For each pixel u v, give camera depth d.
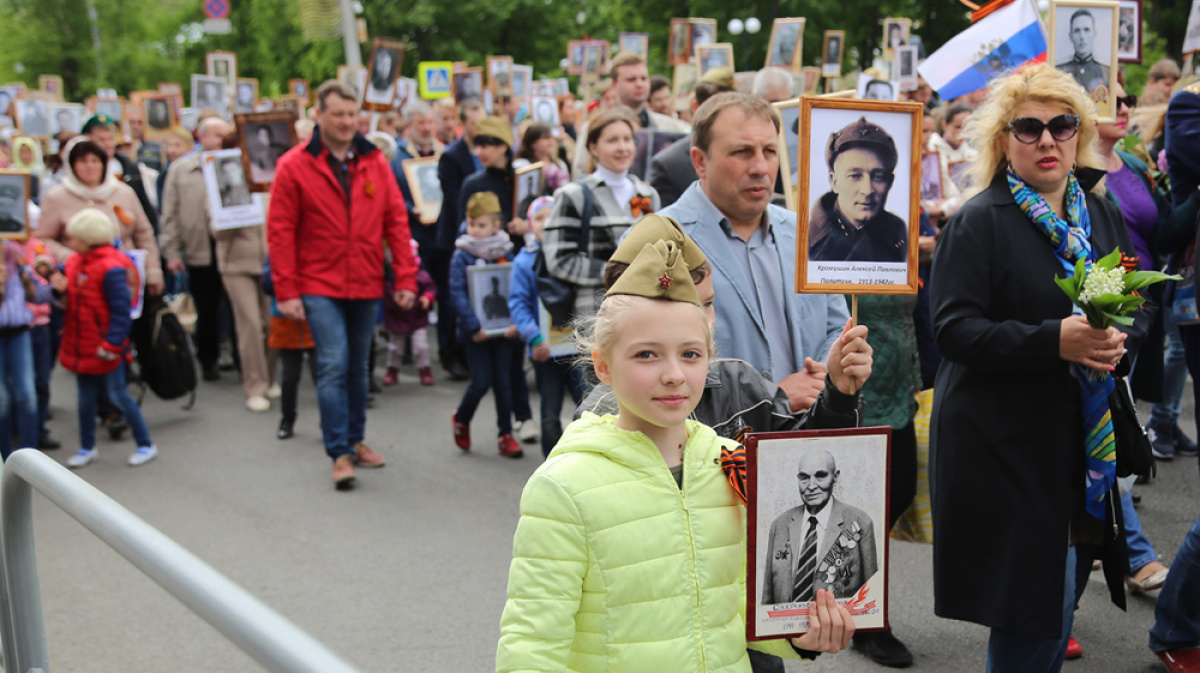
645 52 13.68
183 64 38.53
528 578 1.73
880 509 1.85
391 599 4.38
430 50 31.00
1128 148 6.70
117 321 6.58
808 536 1.82
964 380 2.88
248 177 7.80
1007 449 2.79
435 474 6.26
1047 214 2.82
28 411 6.38
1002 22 4.78
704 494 1.84
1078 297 2.55
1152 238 4.48
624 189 4.90
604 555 1.74
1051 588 2.72
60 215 7.52
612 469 1.79
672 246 1.78
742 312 2.86
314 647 1.28
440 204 9.21
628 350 1.74
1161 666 3.64
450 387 8.80
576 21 32.25
